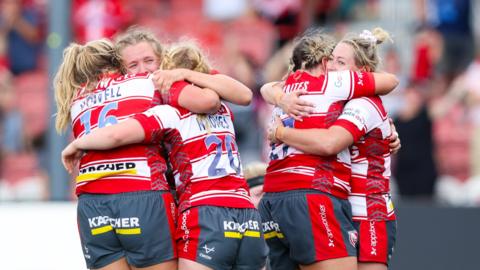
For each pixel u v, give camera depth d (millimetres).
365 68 17672
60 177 29141
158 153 16875
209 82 16922
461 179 37188
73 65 17438
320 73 17594
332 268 16844
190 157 16781
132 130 16312
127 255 16703
